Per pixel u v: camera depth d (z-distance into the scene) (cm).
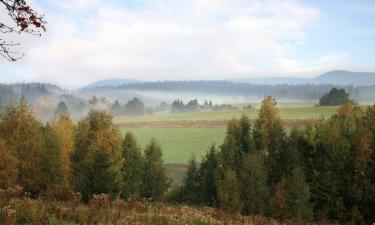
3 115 3309
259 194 3466
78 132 3784
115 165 3566
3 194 1645
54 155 3331
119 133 3803
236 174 3772
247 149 4238
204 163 4275
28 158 3200
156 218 1566
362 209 3478
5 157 2928
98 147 3475
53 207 1529
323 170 3653
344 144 3575
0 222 1198
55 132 3594
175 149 8506
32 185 3191
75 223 1402
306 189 3152
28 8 726
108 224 1409
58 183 3275
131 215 1608
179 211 1930
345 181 3553
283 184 3341
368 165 3459
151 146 4353
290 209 3128
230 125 4272
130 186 3975
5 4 718
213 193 4038
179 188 4425
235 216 2173
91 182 2947
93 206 1692
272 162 4062
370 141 3447
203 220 1745
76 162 3625
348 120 4350
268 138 4166
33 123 3391
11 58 745
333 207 3497
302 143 3969
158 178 4253
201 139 9700
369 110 4291
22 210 1355
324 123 3984
